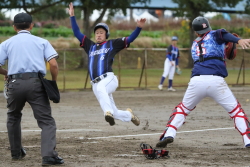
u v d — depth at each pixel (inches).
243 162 484.1
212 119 882.8
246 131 552.7
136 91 1577.3
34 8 2172.7
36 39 480.7
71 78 2034.9
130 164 473.1
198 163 477.4
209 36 555.5
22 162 491.2
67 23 3722.9
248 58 2815.0
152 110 1047.0
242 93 1464.1
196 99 556.7
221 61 552.7
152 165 467.5
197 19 564.4
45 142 464.4
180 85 1700.3
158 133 718.5
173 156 520.1
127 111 642.2
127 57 2775.6
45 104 473.7
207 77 543.5
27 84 465.7
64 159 502.6
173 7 2716.5
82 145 604.1
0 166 469.4
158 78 2082.9
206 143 618.8
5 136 687.1
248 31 3462.1
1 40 2763.3
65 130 752.3
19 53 471.8
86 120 884.0
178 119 560.4
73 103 1211.2
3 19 3435.0
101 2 2223.2
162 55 2928.2
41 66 474.0
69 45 2785.4
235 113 555.5
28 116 941.2
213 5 2524.6
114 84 607.8
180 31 3376.0
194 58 562.3
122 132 730.2
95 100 1288.1
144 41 3006.9
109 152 550.3
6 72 496.7
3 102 1224.8
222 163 478.0
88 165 468.1
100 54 608.1
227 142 627.8
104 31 619.5
